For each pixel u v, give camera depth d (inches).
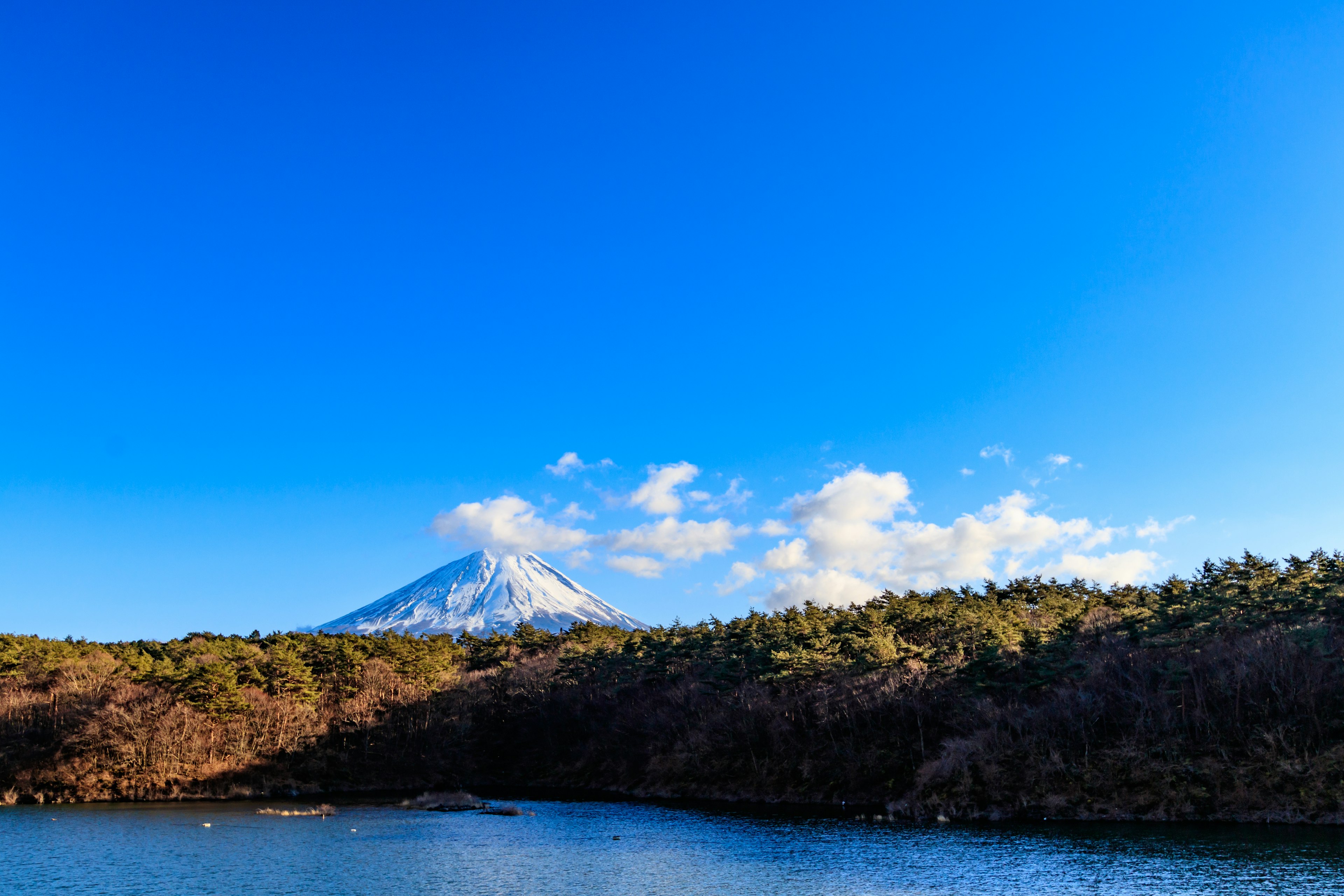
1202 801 2461.9
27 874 1914.4
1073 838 2228.1
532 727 4963.1
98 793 3629.4
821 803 3265.3
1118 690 3024.1
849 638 3804.1
